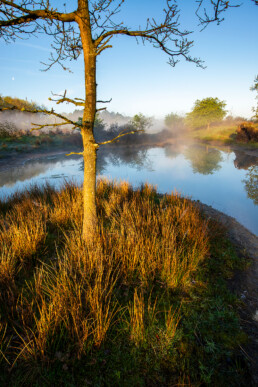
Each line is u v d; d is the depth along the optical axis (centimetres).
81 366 153
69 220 383
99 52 221
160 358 160
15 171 1073
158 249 281
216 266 284
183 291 230
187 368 155
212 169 1069
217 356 165
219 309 209
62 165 1258
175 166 1179
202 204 582
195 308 210
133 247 267
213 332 184
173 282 232
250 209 557
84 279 225
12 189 744
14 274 243
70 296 190
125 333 177
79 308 187
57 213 387
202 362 160
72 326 167
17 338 170
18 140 1678
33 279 242
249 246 353
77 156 1551
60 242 323
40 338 157
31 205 434
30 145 1612
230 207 574
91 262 240
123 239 287
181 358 162
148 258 255
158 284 239
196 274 259
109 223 384
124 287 231
